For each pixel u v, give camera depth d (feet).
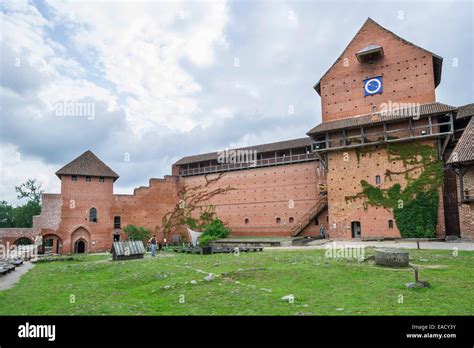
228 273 53.42
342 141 123.65
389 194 114.21
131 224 167.53
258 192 161.89
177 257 92.07
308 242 118.11
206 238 139.03
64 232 153.99
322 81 135.95
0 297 43.78
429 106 111.65
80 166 162.20
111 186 166.61
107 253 141.38
